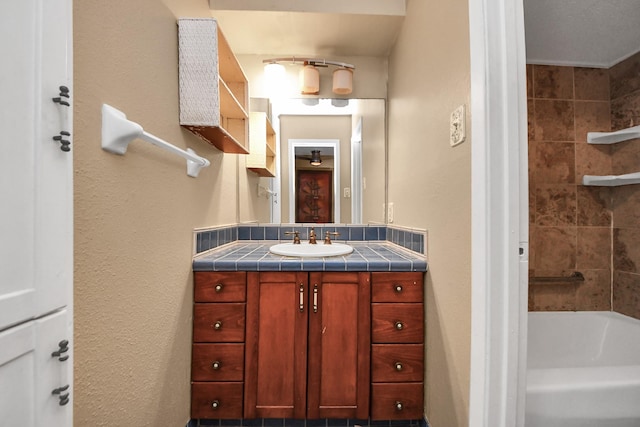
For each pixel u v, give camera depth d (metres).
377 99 1.87
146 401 0.85
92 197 0.63
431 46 1.15
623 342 1.51
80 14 0.59
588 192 1.66
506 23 0.75
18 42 0.41
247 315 1.20
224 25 1.57
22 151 0.41
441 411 1.05
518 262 0.75
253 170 1.85
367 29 1.61
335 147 1.87
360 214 1.87
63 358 0.47
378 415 1.20
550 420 0.96
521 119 0.76
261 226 1.83
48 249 0.45
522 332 0.76
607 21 1.35
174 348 1.03
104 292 0.67
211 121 1.03
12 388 0.40
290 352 1.21
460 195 0.91
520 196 0.76
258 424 1.25
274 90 1.86
